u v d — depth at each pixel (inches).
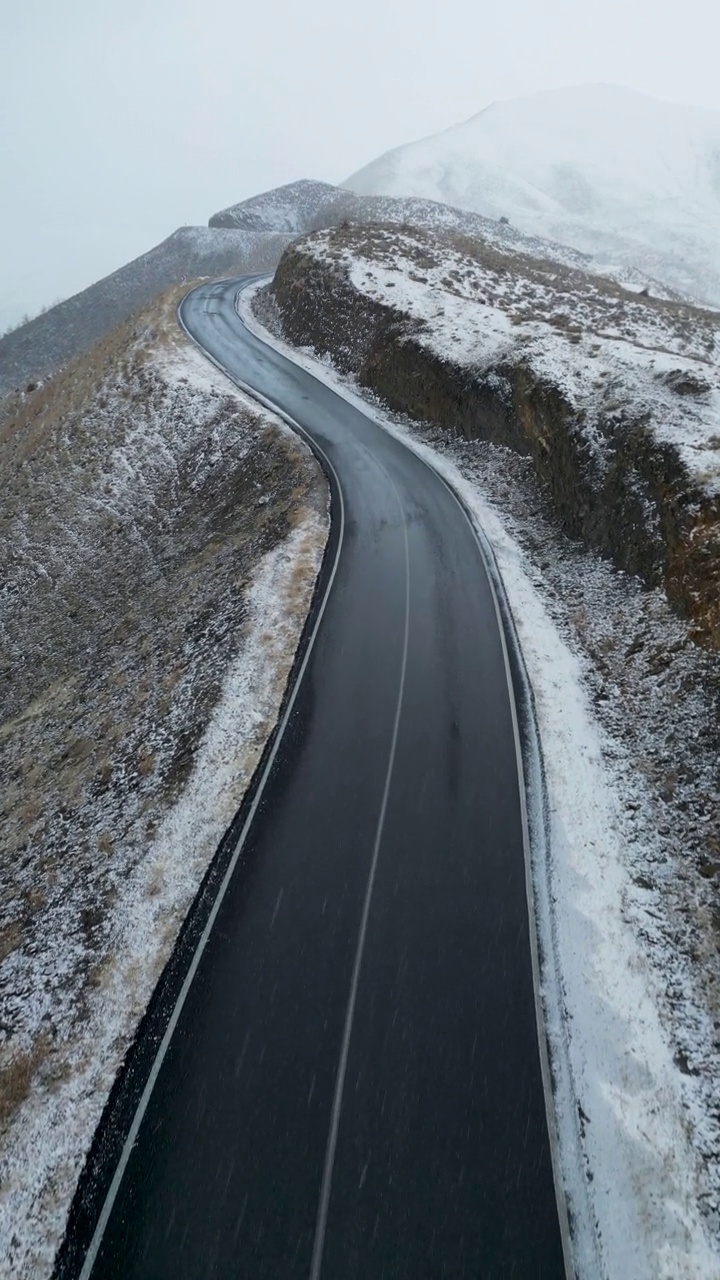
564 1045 327.3
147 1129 308.3
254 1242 273.0
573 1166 287.7
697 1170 286.2
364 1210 278.1
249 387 1150.3
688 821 419.8
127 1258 273.4
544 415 762.2
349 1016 342.0
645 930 374.0
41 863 475.8
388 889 400.2
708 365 752.3
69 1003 367.6
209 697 553.0
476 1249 266.7
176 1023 346.0
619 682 529.3
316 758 491.2
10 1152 312.2
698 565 516.7
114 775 526.9
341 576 692.7
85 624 905.5
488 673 562.3
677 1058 322.7
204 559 832.3
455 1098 309.6
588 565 653.3
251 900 399.9
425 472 885.8
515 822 437.1
